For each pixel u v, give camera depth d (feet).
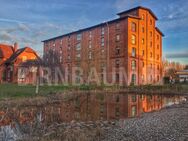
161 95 120.78
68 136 35.32
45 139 33.94
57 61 143.02
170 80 205.57
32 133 37.70
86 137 34.94
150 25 198.39
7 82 176.96
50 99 81.51
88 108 70.85
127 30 172.65
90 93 120.88
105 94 121.19
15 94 84.23
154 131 37.14
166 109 66.49
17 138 35.04
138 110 68.28
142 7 182.39
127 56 171.32
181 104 76.33
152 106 77.41
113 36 183.01
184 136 32.86
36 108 65.31
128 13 187.11
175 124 41.63
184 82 201.77
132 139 33.27
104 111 65.46
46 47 264.93
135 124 44.60
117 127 42.65
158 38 215.51
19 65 163.22
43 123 45.80
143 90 139.54
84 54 208.95
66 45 235.40
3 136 35.99
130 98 103.86
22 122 46.39
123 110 67.97
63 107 70.59
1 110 58.80
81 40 216.33
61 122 48.32
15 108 62.80
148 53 194.80
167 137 32.94
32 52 192.34
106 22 186.19
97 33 197.98
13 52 207.10
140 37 182.80
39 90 102.99
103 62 188.34
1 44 208.74
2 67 194.49
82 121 49.90
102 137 35.24
